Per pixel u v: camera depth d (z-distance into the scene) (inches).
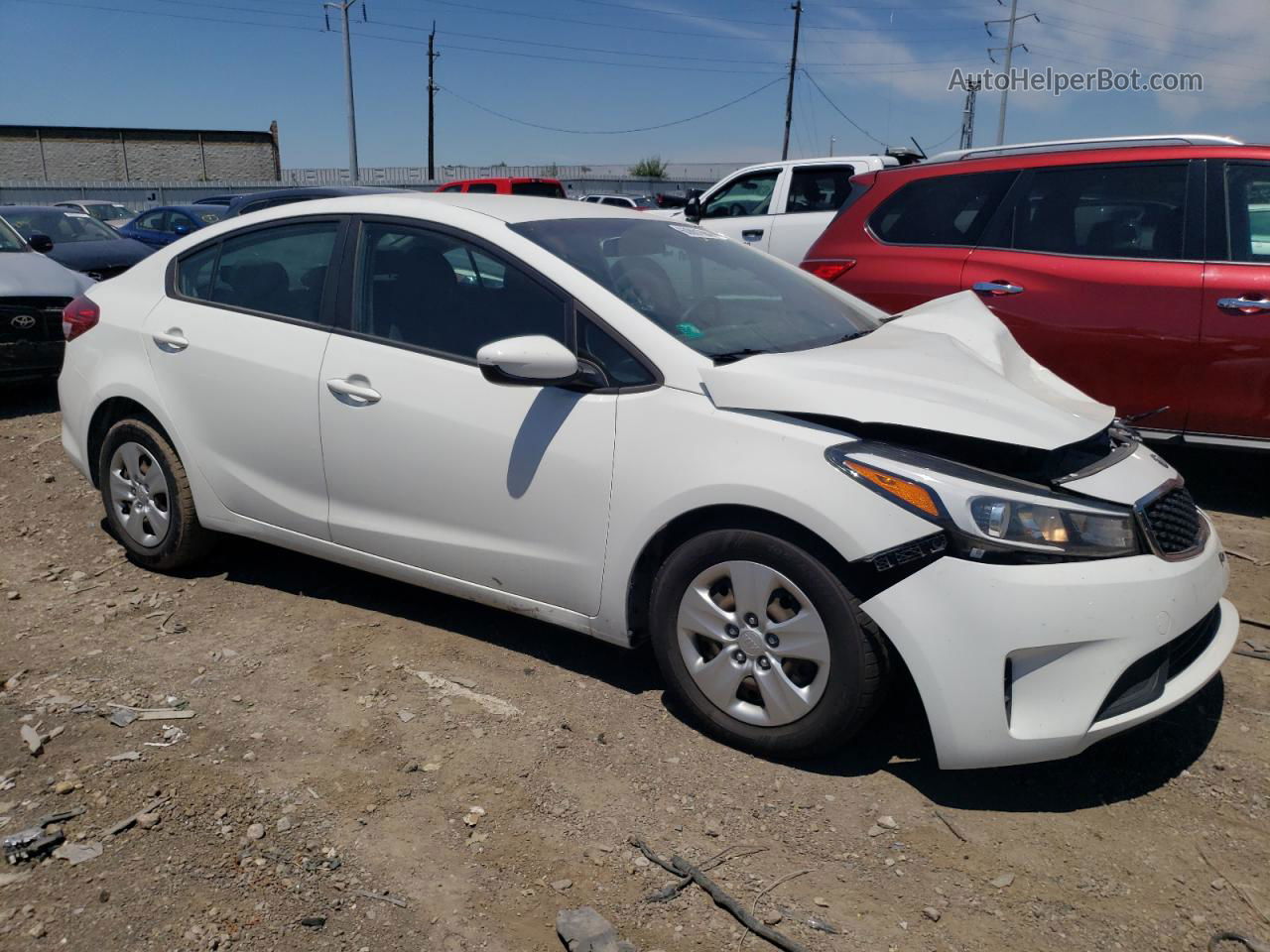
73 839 102.7
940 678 105.7
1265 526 199.8
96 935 90.3
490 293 135.9
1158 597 107.2
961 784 115.6
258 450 153.9
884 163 393.7
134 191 1691.7
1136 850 105.2
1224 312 193.8
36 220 476.1
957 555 105.4
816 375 116.7
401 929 92.7
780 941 91.5
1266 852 105.0
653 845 104.9
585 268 133.1
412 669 139.8
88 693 132.1
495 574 135.4
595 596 127.5
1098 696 105.0
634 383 123.8
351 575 172.9
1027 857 104.0
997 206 222.5
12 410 294.4
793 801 112.0
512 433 130.0
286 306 153.3
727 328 132.9
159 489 167.6
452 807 110.1
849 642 109.6
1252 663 144.5
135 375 165.5
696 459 116.8
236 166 2150.6
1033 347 214.2
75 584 169.0
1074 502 108.8
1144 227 205.9
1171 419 203.3
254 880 98.0
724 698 120.0
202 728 124.2
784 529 113.0
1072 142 227.0
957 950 91.4
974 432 107.6
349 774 115.4
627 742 123.0
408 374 138.6
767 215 407.8
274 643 147.8
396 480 140.8
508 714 128.6
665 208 523.8
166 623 154.1
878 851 104.5
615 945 89.4
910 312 164.1
